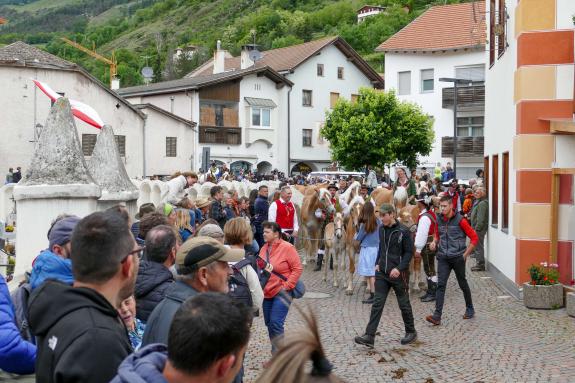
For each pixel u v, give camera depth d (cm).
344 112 4491
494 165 1781
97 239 310
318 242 1741
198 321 246
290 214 1648
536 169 1334
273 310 796
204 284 425
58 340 287
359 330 1074
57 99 865
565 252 1299
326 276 1595
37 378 298
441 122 4725
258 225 1719
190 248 426
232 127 5041
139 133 4412
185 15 15325
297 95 5469
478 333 1047
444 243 1127
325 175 3641
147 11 16688
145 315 468
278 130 5334
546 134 1327
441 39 4694
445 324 1116
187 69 10519
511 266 1438
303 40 10438
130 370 252
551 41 1327
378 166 4394
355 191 1697
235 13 14338
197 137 4838
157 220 607
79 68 4134
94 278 310
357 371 841
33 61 4025
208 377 251
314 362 212
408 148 4441
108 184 1110
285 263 800
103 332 287
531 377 809
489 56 1861
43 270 404
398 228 959
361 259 1313
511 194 1455
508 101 1521
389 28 8969
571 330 1059
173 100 5016
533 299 1232
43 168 834
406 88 4853
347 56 5738
